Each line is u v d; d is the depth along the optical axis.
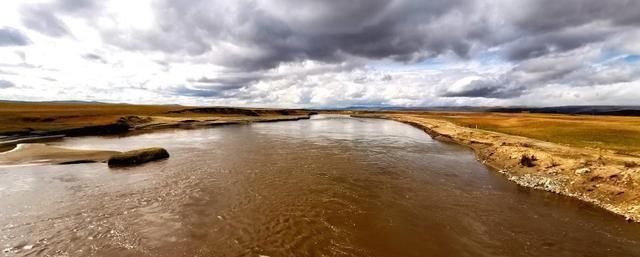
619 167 17.53
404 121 93.31
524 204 16.56
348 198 17.38
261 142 40.56
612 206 15.47
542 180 19.83
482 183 20.53
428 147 36.84
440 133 48.59
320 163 26.70
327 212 15.31
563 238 12.73
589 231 13.31
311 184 20.08
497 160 25.97
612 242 12.36
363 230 13.39
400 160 28.36
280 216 14.77
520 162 23.23
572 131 37.97
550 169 20.72
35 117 51.09
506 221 14.39
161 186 19.38
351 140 43.69
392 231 13.32
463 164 26.70
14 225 13.63
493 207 16.12
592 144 28.91
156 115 80.88
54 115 54.88
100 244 12.05
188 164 25.86
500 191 18.81
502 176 22.42
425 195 17.98
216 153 31.34
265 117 107.44
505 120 64.06
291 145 37.78
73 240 12.34
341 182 20.59
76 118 55.53
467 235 12.99
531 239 12.66
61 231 13.09
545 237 12.82
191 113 95.75
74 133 47.25
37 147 31.09
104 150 31.33
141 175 22.03
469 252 11.66
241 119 88.31
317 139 44.75
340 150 34.03
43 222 13.95
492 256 11.41
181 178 21.28
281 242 12.30
